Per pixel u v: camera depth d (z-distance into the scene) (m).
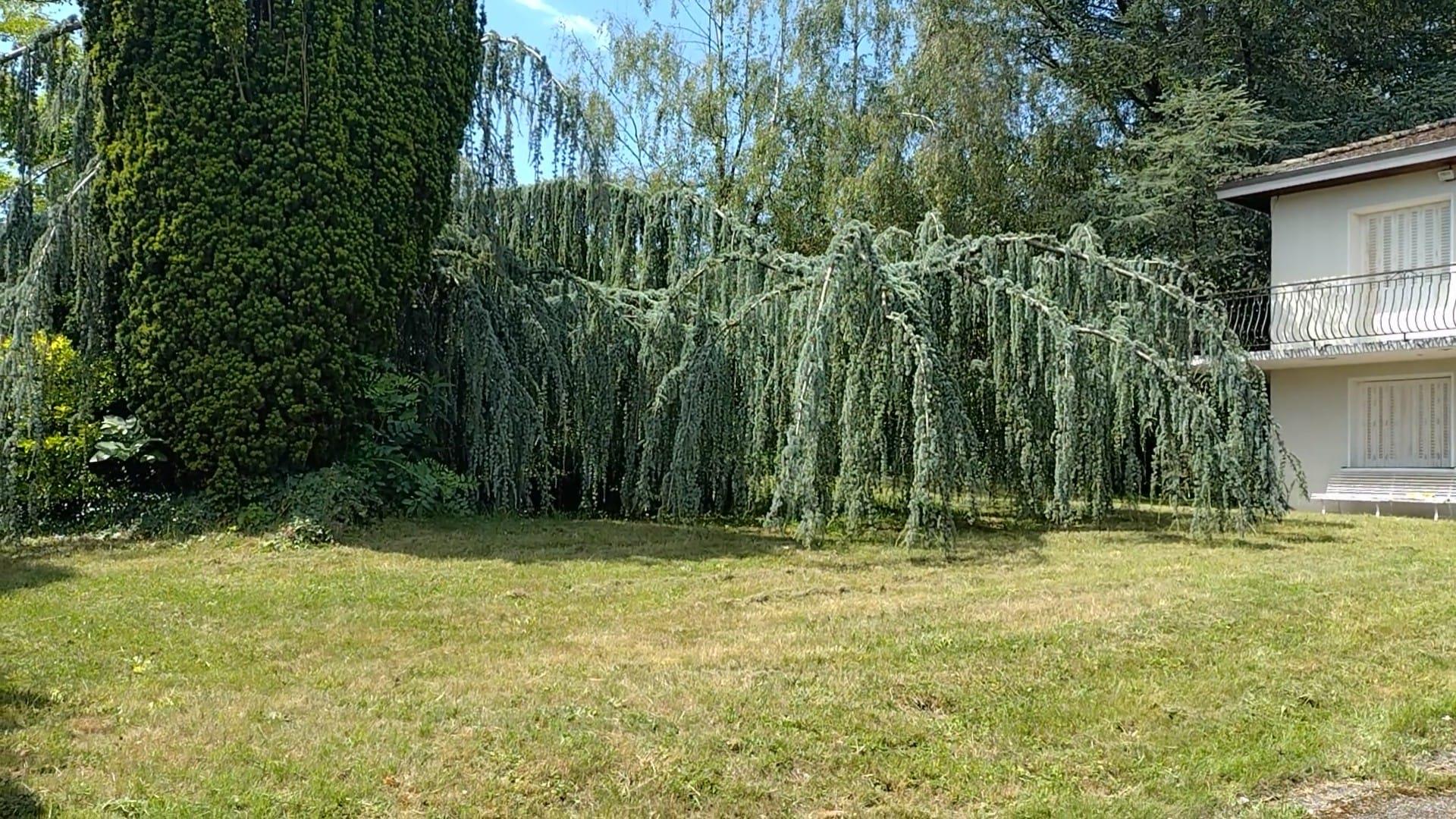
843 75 24.25
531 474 13.25
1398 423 17.52
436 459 13.34
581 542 10.95
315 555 9.89
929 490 10.41
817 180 23.59
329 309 11.13
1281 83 24.73
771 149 23.59
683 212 14.24
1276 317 18.38
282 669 6.03
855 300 11.07
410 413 12.40
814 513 10.55
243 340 10.82
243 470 11.08
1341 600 8.12
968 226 22.70
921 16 24.31
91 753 4.61
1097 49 25.91
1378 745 5.20
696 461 12.27
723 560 9.95
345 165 11.17
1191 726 5.39
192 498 11.12
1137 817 4.35
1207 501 11.48
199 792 4.22
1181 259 21.52
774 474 12.47
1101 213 22.52
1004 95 23.52
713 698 5.45
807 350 10.55
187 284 10.66
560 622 7.30
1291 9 24.30
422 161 12.02
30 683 5.62
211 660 6.21
